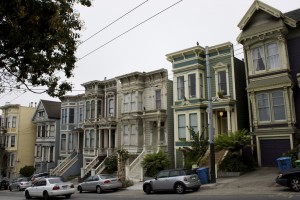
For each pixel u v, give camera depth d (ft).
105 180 74.23
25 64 35.14
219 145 71.36
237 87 85.76
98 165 116.26
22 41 29.40
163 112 101.96
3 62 33.27
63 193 64.44
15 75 36.45
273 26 74.02
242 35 79.82
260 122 75.66
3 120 180.55
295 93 72.38
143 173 88.79
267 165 73.72
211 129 64.34
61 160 143.33
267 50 76.23
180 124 93.86
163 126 103.14
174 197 50.57
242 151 78.74
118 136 117.70
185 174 57.67
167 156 89.45
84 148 127.54
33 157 176.14
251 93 77.71
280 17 73.72
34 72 36.37
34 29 29.37
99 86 127.95
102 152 120.67
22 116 176.65
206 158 78.23
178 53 94.02
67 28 36.06
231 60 85.56
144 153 100.07
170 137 101.71
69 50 38.19
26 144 175.22
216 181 64.18
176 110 95.14
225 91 86.28
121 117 113.50
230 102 81.97
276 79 73.46
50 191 63.82
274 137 73.00
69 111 145.28
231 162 70.44
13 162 170.50
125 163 92.58
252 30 78.07
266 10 75.41
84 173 113.80
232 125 82.48
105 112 124.67
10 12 26.53
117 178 77.00
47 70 37.19
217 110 87.30
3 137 176.96
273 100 74.23
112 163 108.58
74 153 139.74
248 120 88.12
